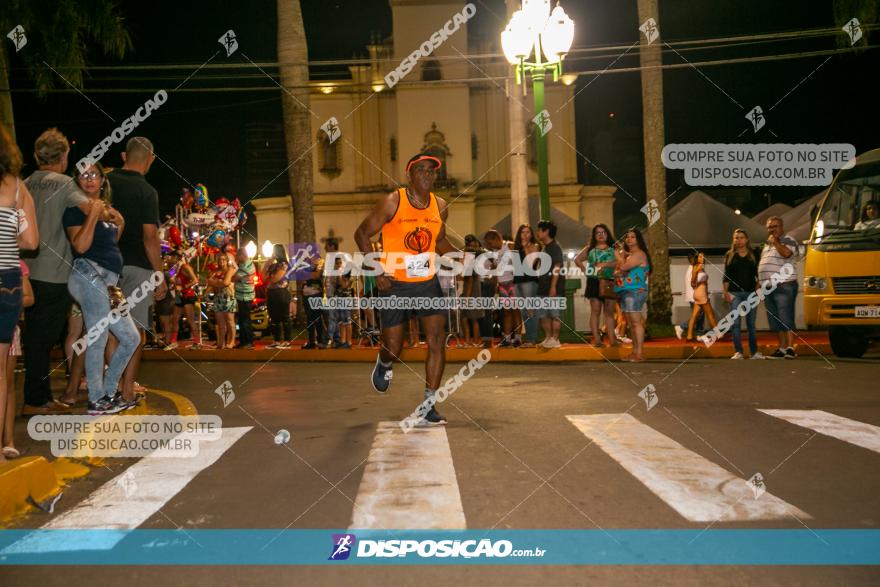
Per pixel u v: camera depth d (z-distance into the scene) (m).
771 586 3.48
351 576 3.68
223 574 3.73
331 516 4.55
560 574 3.66
